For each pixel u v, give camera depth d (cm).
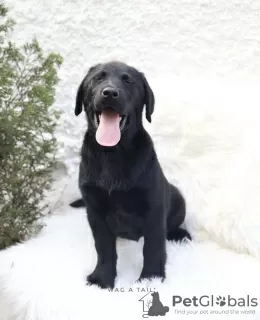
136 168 167
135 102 171
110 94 152
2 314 163
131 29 304
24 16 290
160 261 173
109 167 167
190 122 240
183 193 222
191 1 308
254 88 289
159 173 176
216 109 246
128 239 196
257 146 217
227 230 193
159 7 306
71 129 276
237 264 178
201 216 209
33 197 224
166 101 255
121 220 175
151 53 306
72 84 287
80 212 237
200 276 169
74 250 190
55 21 293
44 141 217
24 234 211
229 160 223
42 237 203
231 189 206
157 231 174
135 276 176
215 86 290
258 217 191
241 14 311
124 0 302
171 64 308
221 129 234
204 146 235
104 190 167
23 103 201
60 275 170
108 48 301
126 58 303
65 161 266
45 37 292
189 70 309
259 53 311
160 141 247
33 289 160
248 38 312
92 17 298
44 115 224
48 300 153
